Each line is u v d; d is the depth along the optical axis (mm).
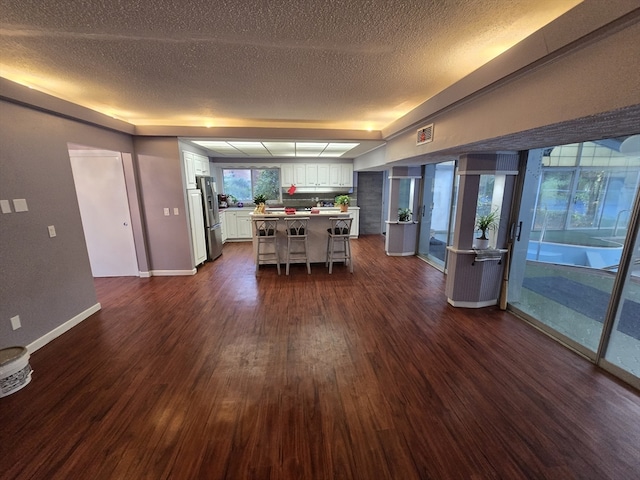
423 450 1660
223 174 8016
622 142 2441
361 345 2740
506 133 2043
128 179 4453
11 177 2441
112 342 2797
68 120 3086
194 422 1853
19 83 2418
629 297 2258
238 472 1533
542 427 1812
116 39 1780
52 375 2307
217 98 3080
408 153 3916
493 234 3465
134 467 1555
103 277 4789
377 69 2303
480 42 1874
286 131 4395
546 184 3359
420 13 1529
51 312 2828
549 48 1520
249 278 4715
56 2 1387
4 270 2379
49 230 2809
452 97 2518
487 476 1510
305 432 1781
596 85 1394
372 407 1979
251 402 2025
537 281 3984
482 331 2992
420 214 5957
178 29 1665
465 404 2000
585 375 2297
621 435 1751
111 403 2008
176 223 4695
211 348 2697
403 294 3998
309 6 1446
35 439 1719
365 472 1534
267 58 2078
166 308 3570
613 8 1205
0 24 1591
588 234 3232
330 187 8109
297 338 2869
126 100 3141
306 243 4902
